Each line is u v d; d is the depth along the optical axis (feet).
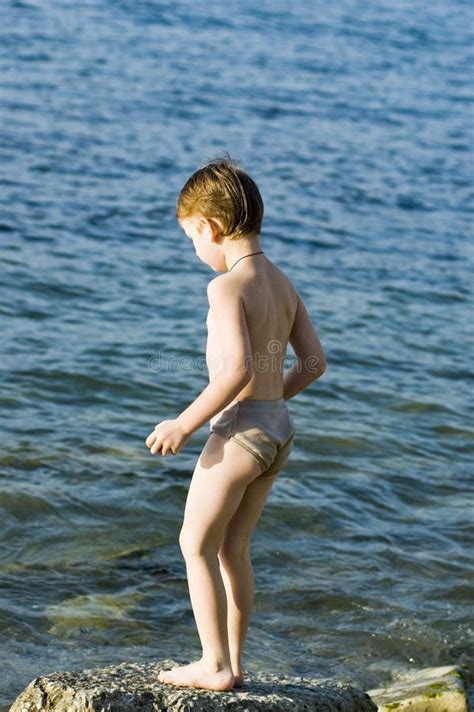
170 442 18.30
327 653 28.53
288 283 19.85
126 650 27.43
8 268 62.03
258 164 98.63
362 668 27.89
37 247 66.90
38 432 41.27
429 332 61.11
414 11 229.25
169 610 29.76
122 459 39.52
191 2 200.64
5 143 92.07
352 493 39.27
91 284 61.41
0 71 122.62
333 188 94.07
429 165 107.86
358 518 37.29
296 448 43.01
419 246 79.82
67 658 26.66
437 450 44.70
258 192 19.43
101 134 100.73
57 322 54.75
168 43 157.99
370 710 20.57
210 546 18.92
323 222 83.10
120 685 18.43
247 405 18.86
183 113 115.75
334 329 59.67
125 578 31.30
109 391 46.80
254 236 19.48
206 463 18.89
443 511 38.73
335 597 31.48
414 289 69.15
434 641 29.48
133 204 79.66
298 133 114.32
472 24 219.82
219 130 109.81
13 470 37.42
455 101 145.18
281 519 36.35
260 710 18.54
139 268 65.62
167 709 17.98
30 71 125.08
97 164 89.92
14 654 26.55
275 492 38.24
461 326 62.85
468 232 85.30
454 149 116.88
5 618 28.17
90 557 32.32
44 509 34.78
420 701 25.02
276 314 19.22
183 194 19.54
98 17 171.53
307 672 27.35
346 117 126.72
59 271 62.85
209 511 18.72
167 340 53.83
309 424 45.83
